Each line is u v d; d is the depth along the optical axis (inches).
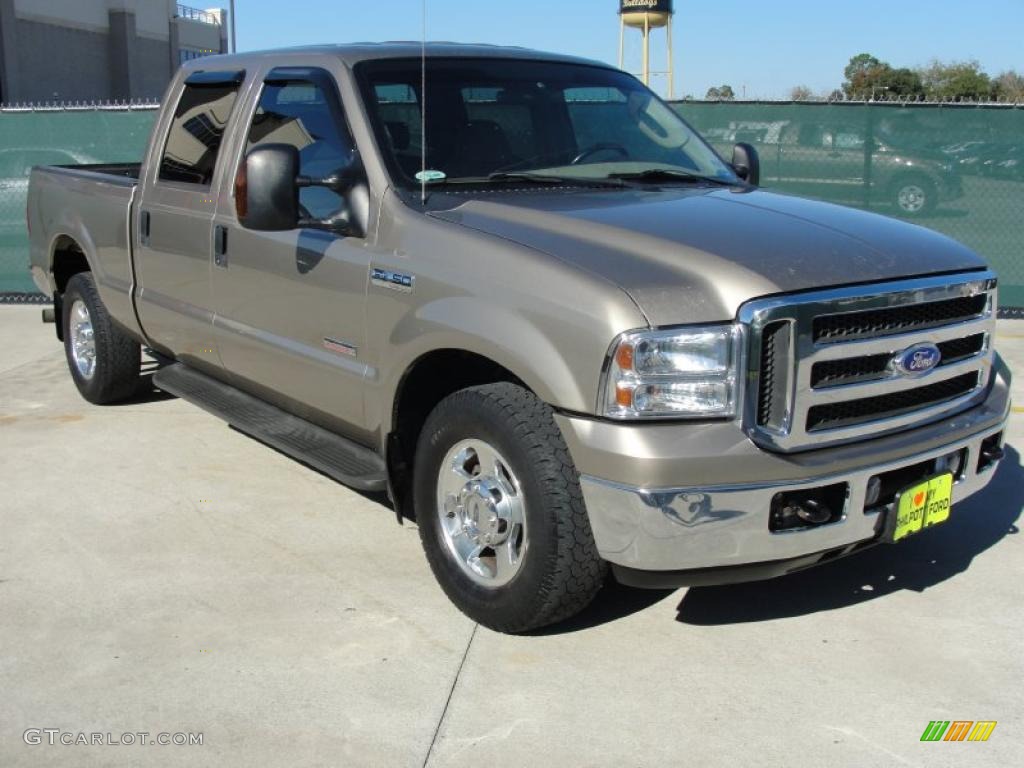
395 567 177.3
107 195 247.3
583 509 138.8
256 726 131.3
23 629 155.3
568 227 149.6
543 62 202.4
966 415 155.3
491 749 127.0
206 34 2672.2
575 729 131.0
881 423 142.5
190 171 217.8
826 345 135.1
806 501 135.6
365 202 169.9
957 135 381.1
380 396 166.9
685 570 133.7
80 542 186.9
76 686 140.2
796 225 153.0
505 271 144.8
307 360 183.6
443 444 155.3
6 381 303.3
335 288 173.6
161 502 206.2
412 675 143.0
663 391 130.4
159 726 131.2
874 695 138.6
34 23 1990.7
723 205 164.4
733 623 158.2
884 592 168.6
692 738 129.1
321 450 184.7
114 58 2252.7
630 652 149.4
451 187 171.2
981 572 175.8
